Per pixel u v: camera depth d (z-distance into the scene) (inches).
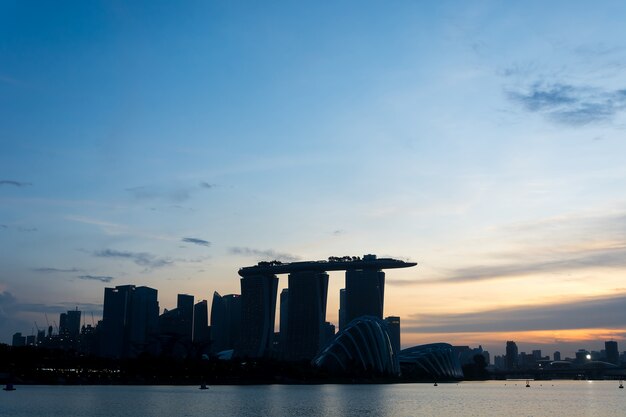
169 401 7780.5
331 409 6889.8
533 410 7519.7
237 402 7785.4
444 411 7062.0
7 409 6309.1
